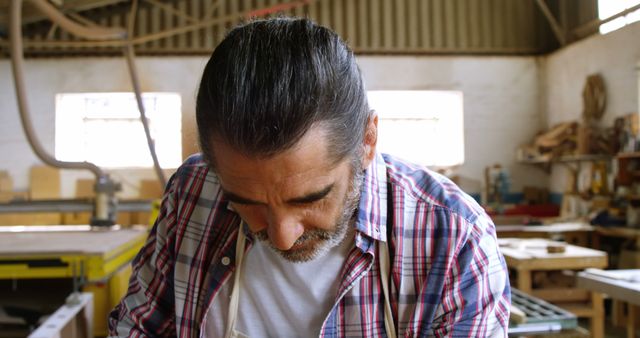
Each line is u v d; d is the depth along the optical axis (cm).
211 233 81
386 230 75
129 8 582
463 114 610
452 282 73
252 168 54
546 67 612
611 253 436
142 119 297
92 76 588
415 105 619
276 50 56
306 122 53
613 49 487
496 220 453
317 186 56
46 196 575
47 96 586
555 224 448
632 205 417
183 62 590
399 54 607
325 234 64
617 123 455
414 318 74
